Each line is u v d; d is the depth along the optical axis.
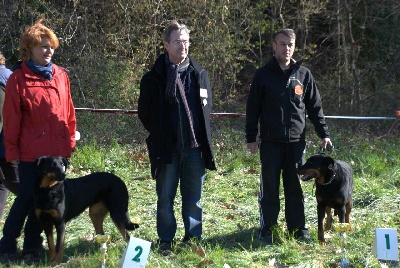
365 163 10.34
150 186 9.08
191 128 5.90
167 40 5.88
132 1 15.62
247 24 17.12
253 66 18.47
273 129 6.28
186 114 5.89
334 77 17.23
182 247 6.04
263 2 16.59
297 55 17.75
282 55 6.21
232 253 5.90
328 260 5.75
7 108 5.60
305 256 5.87
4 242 5.77
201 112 5.97
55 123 5.70
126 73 15.41
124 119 12.58
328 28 18.52
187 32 5.93
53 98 5.71
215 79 15.88
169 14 16.08
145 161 10.71
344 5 17.08
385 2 17.64
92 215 6.27
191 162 6.05
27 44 5.65
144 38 16.03
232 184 9.24
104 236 5.07
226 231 6.84
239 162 10.41
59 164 5.36
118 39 15.74
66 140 5.80
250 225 7.11
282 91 6.24
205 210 7.71
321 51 18.48
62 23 15.32
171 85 5.84
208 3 15.62
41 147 5.65
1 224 7.03
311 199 8.16
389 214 7.36
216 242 6.38
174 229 6.14
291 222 6.49
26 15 15.23
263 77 6.30
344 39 17.20
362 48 18.47
